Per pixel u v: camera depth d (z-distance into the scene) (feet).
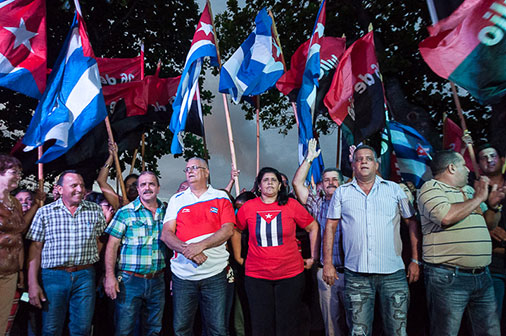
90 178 21.75
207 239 10.99
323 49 19.24
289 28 33.96
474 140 28.45
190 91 16.55
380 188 10.62
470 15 11.29
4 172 10.62
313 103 15.30
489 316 9.56
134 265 11.88
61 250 11.45
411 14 31.12
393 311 9.85
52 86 14.90
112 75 21.77
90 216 12.25
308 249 13.25
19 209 11.16
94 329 13.78
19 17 14.35
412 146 18.38
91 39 33.88
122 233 12.09
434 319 9.84
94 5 33.55
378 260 10.03
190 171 11.96
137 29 37.09
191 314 11.50
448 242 9.60
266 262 11.50
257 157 18.88
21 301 13.42
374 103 15.38
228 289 12.32
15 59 14.12
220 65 17.52
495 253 11.24
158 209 12.74
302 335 12.61
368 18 30.32
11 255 10.54
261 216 11.80
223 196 12.11
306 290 13.52
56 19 30.83
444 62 11.60
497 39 10.99
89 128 14.62
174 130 16.93
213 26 17.26
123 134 19.33
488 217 10.74
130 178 15.89
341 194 10.87
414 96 29.68
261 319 11.39
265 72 17.70
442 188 10.06
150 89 20.88
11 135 34.24
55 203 11.89
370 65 15.69
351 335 10.09
